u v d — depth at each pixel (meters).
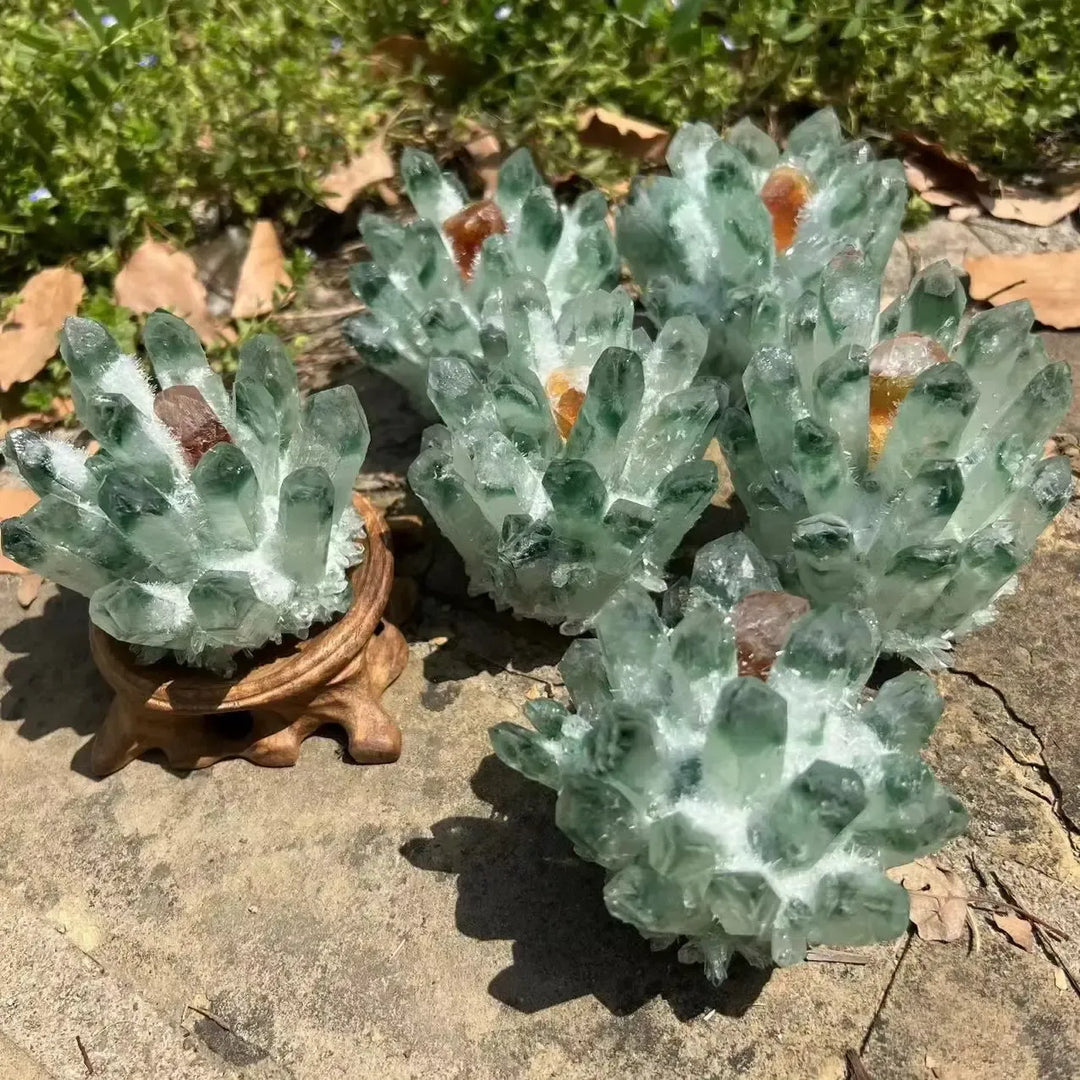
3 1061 0.26
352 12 0.50
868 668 0.23
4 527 0.25
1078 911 0.27
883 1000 0.26
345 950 0.27
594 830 0.21
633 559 0.28
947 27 0.48
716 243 0.33
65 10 0.51
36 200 0.42
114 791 0.30
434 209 0.34
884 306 0.42
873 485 0.27
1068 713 0.30
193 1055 0.26
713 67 0.47
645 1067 0.25
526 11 0.48
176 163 0.45
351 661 0.29
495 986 0.26
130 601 0.25
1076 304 0.40
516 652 0.33
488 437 0.27
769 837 0.21
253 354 0.27
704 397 0.28
